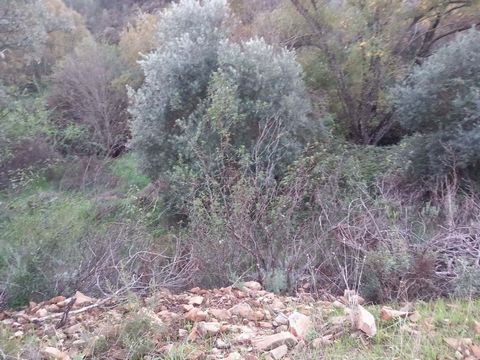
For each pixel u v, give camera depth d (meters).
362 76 10.76
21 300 5.03
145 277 5.34
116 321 3.85
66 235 6.42
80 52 16.95
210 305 4.41
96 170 11.62
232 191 6.66
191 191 7.05
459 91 7.59
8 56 11.60
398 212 6.09
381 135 11.05
